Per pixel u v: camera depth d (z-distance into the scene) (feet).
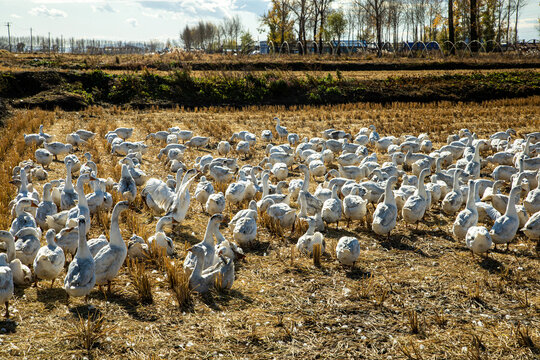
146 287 26.61
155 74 144.25
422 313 26.18
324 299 27.71
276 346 22.71
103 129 85.46
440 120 103.81
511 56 205.77
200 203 47.37
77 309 25.18
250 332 23.84
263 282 29.96
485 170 64.08
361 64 184.75
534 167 56.70
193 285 27.43
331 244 35.50
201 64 175.32
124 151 67.62
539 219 34.42
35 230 30.09
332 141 71.46
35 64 166.91
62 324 23.59
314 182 57.06
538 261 33.24
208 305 26.48
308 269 32.04
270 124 101.30
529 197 41.39
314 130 94.32
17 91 125.59
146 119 105.91
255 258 33.99
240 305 26.68
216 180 53.88
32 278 28.32
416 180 49.88
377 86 149.38
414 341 23.35
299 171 63.41
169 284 28.55
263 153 74.79
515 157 59.21
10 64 165.78
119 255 27.17
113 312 25.17
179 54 203.51
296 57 208.85
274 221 39.22
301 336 23.66
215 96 140.36
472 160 58.18
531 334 23.79
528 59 193.98
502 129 93.91
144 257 31.96
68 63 169.99
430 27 286.25
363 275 31.07
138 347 22.13
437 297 28.07
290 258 34.06
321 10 266.77
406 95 145.38
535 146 67.92
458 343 23.12
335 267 32.42
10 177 51.34
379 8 261.85
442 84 150.82
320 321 25.16
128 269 30.55
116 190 46.21
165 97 137.18
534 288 29.12
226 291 28.32
